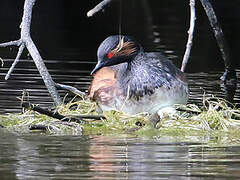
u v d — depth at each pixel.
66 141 11.38
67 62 19.98
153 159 10.09
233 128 12.66
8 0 29.17
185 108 13.11
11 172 9.38
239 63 20.69
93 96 13.48
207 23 29.50
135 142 11.34
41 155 10.31
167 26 28.88
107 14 30.58
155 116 12.68
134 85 13.22
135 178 9.13
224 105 13.88
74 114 13.15
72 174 9.30
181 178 9.16
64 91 15.70
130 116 12.90
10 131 12.27
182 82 13.36
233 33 26.58
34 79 17.02
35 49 14.15
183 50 22.81
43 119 12.92
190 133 12.24
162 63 13.33
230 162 9.95
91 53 22.02
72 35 26.09
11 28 26.14
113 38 13.57
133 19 30.17
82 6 30.03
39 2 29.70
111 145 11.06
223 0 31.97
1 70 18.17
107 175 9.25
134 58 13.46
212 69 19.31
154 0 33.69
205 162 9.95
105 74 13.58
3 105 14.20
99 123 12.73
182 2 32.62
